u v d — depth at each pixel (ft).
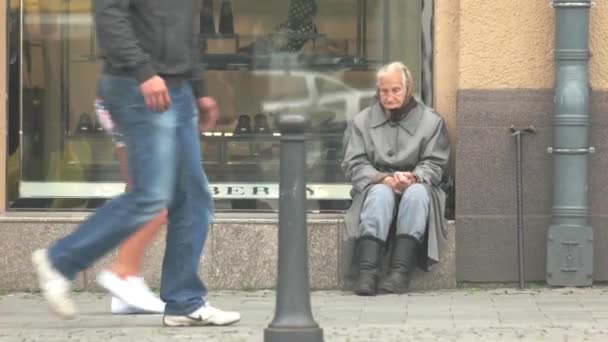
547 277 68.13
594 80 68.44
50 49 74.02
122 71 50.14
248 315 58.65
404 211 65.82
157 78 49.37
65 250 51.16
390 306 61.41
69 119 74.23
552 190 68.90
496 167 69.05
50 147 73.97
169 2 50.85
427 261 66.80
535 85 68.80
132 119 50.37
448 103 71.00
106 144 74.13
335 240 68.39
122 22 49.34
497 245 69.15
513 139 68.85
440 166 67.92
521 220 68.39
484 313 58.65
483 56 68.85
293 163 45.91
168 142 50.67
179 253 53.67
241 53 74.13
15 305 63.77
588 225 68.59
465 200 69.05
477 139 68.95
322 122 73.97
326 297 65.41
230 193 73.82
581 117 67.10
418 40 72.28
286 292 46.03
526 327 53.42
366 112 69.31
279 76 74.18
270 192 73.87
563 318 56.70
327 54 74.02
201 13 73.97
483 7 68.74
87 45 74.23
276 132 74.18
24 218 69.72
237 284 69.10
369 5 73.26
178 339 50.72
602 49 68.23
